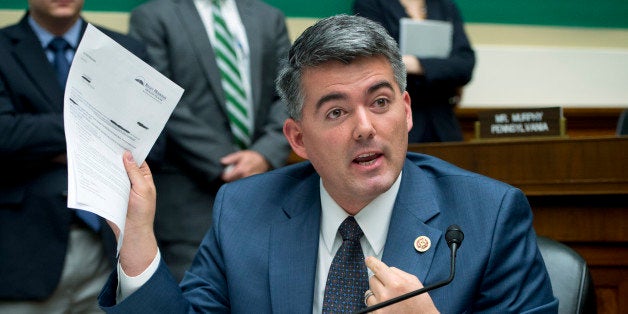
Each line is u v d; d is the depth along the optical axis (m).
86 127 2.85
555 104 8.55
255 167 5.72
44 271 5.02
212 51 5.89
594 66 8.61
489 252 3.00
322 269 3.19
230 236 3.34
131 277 2.98
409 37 6.50
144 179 3.01
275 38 6.18
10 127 5.04
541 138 5.18
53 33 5.43
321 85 2.94
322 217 3.27
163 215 5.68
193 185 5.70
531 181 5.05
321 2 8.09
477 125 5.39
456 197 3.18
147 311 2.97
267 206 3.41
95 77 2.86
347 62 2.91
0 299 5.00
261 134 5.95
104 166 2.86
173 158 5.74
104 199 2.75
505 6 8.50
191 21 5.91
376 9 6.76
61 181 5.12
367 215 3.16
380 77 2.92
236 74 5.91
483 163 5.20
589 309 3.21
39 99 5.23
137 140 2.98
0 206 5.06
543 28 8.57
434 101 6.54
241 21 6.05
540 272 3.09
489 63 8.43
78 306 5.12
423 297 2.69
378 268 2.75
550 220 5.04
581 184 4.91
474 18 8.45
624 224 4.88
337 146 2.96
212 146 5.71
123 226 2.79
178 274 5.62
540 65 8.52
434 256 3.03
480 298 3.00
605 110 8.30
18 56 5.29
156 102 2.96
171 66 5.84
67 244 5.08
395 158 2.98
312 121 3.01
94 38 2.83
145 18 5.91
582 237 4.97
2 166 5.11
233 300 3.19
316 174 3.46
